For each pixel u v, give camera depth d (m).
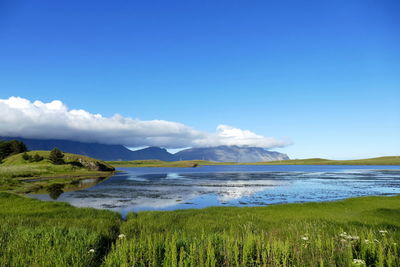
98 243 11.13
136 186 58.06
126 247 9.23
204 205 33.47
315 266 8.46
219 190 50.41
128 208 30.86
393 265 8.12
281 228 16.03
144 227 16.12
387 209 23.48
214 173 121.62
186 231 15.51
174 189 52.19
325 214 22.42
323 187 55.56
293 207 26.73
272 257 9.09
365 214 21.78
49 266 7.91
